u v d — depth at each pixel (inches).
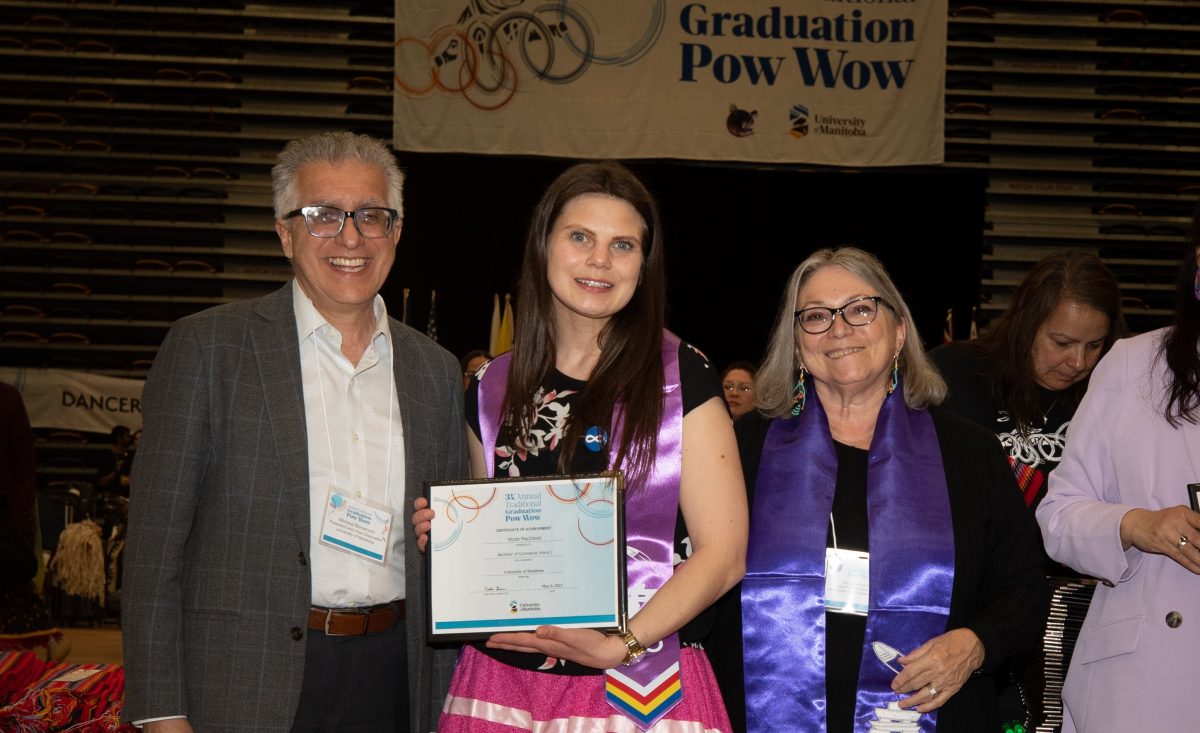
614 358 79.8
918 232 422.3
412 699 82.0
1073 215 448.1
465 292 418.9
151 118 446.0
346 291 81.5
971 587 85.7
